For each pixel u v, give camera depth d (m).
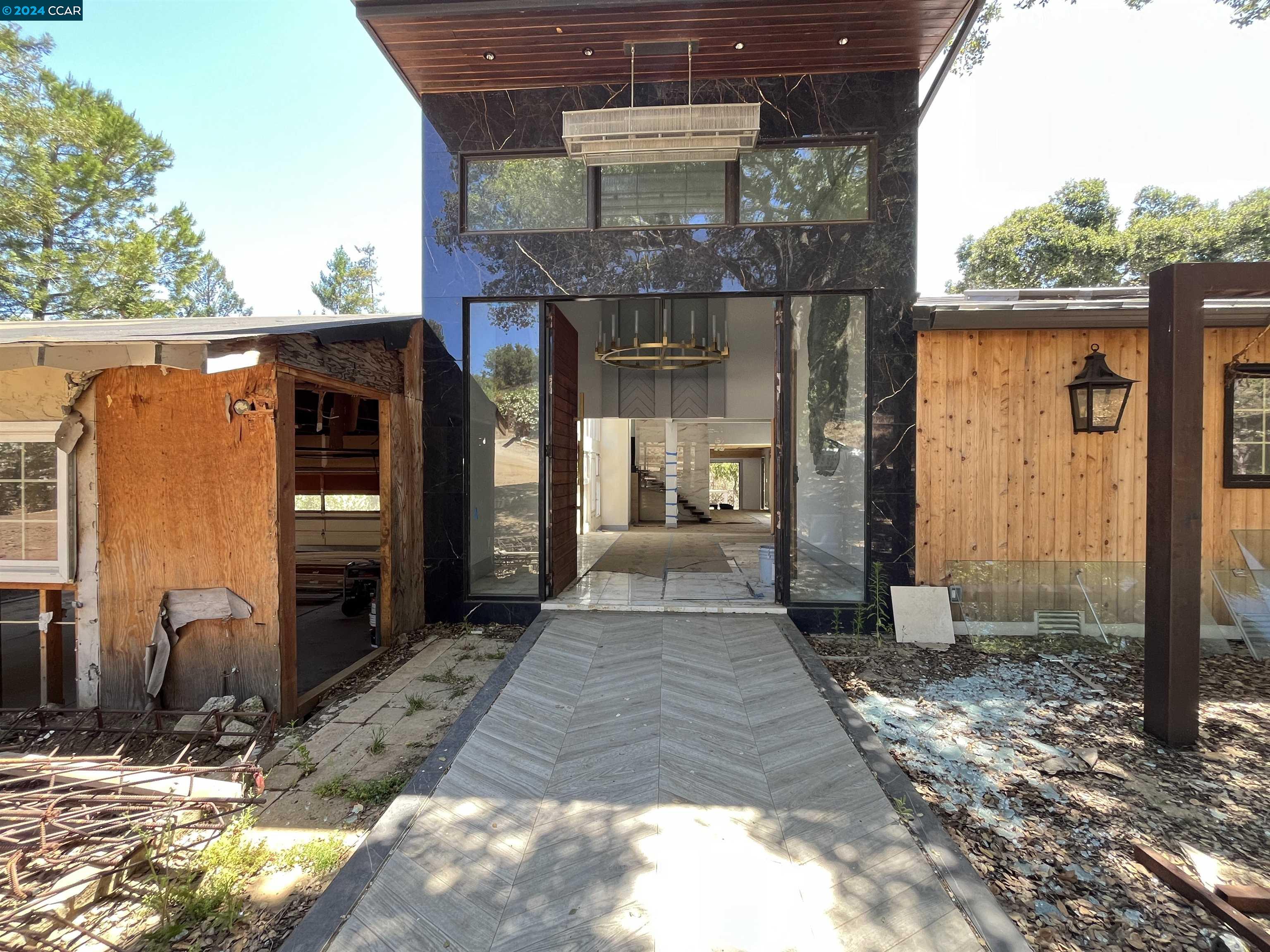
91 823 1.82
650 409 10.25
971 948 1.50
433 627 4.96
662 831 2.01
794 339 4.95
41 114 14.79
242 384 3.29
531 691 3.25
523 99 5.00
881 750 2.59
